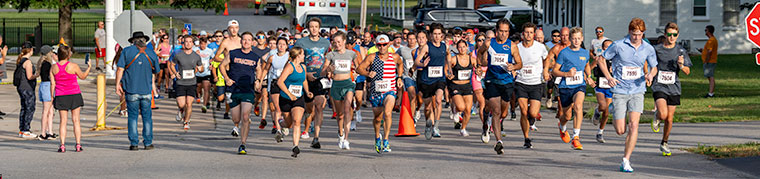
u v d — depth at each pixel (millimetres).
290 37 23688
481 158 13352
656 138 15641
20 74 16422
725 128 17125
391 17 71438
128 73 14305
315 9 46062
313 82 14688
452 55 17234
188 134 17203
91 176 11648
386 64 13812
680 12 47875
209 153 14070
